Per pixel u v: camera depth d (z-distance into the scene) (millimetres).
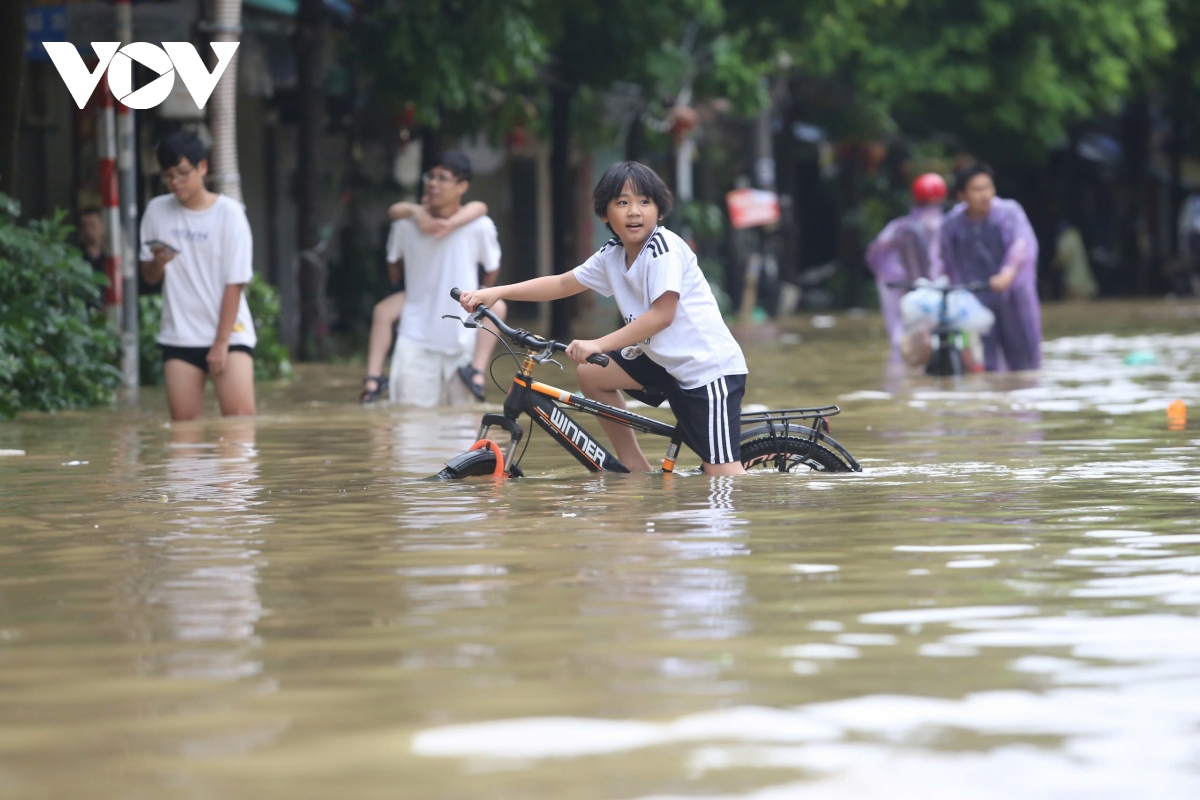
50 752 7812
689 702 8500
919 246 40719
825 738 7879
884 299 41844
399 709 8438
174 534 14258
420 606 10969
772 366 39969
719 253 96000
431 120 46688
